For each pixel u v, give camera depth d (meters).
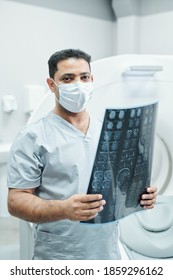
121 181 1.00
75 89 1.04
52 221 0.98
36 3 2.83
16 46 2.76
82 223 1.05
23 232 1.63
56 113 1.12
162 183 1.68
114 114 0.92
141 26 3.26
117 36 3.38
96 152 0.94
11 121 2.82
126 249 1.42
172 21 2.99
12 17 2.71
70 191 1.08
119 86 1.50
